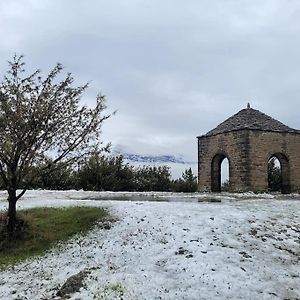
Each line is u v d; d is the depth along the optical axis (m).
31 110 12.93
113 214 15.09
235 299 8.76
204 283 9.45
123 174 36.00
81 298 8.70
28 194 24.59
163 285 9.35
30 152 13.01
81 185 34.12
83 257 11.46
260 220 14.77
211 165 33.59
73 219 14.75
